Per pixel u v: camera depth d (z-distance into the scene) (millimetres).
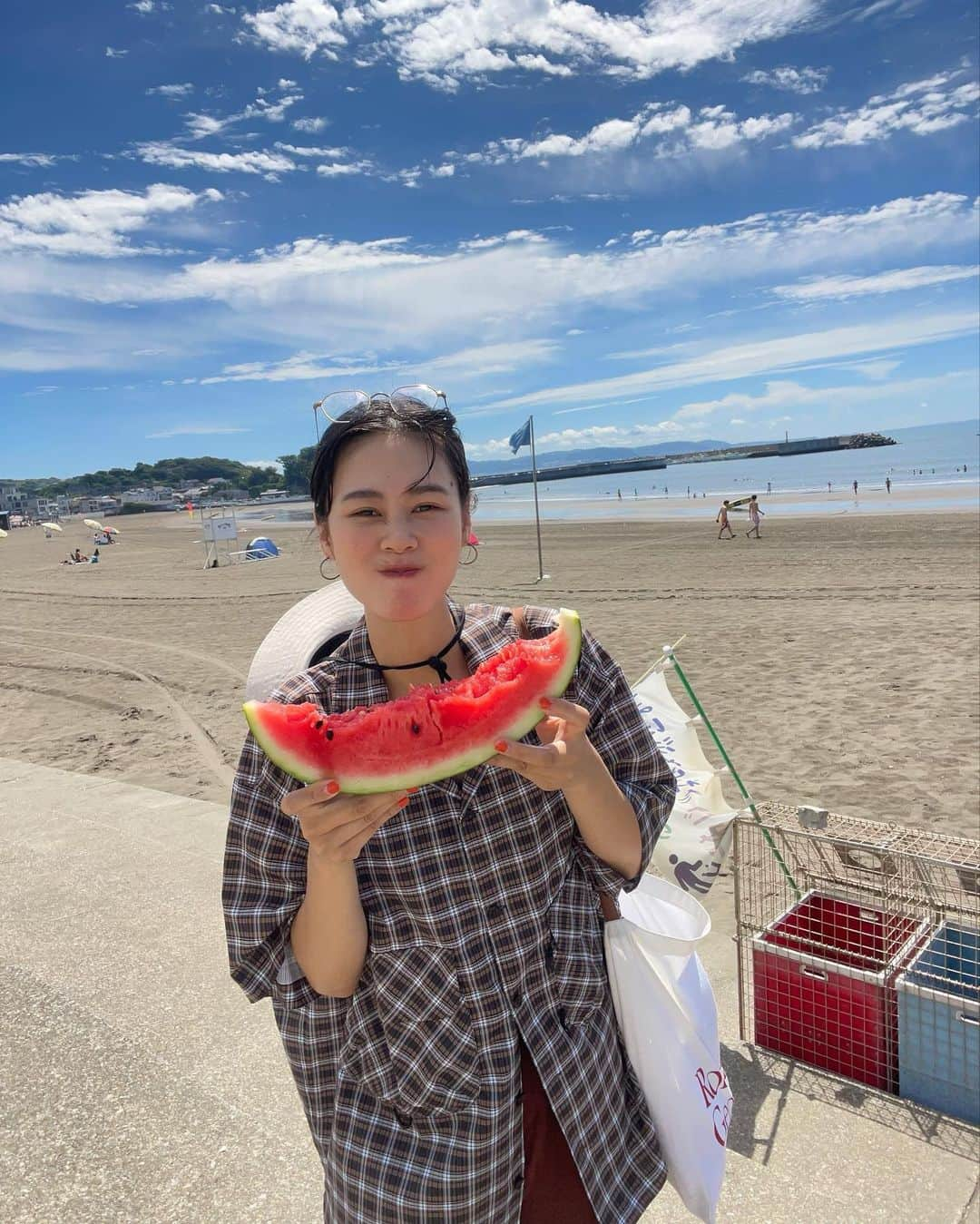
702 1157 1708
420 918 1479
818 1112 2777
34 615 20531
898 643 11188
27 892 4633
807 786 6664
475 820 1485
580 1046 1553
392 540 1434
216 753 8734
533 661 1518
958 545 20891
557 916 1564
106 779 6664
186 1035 3359
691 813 3311
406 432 1457
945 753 7129
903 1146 2613
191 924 4211
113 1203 2596
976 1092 2703
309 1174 2668
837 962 3018
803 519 33188
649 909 2000
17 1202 2615
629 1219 1587
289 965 1511
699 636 12688
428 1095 1474
